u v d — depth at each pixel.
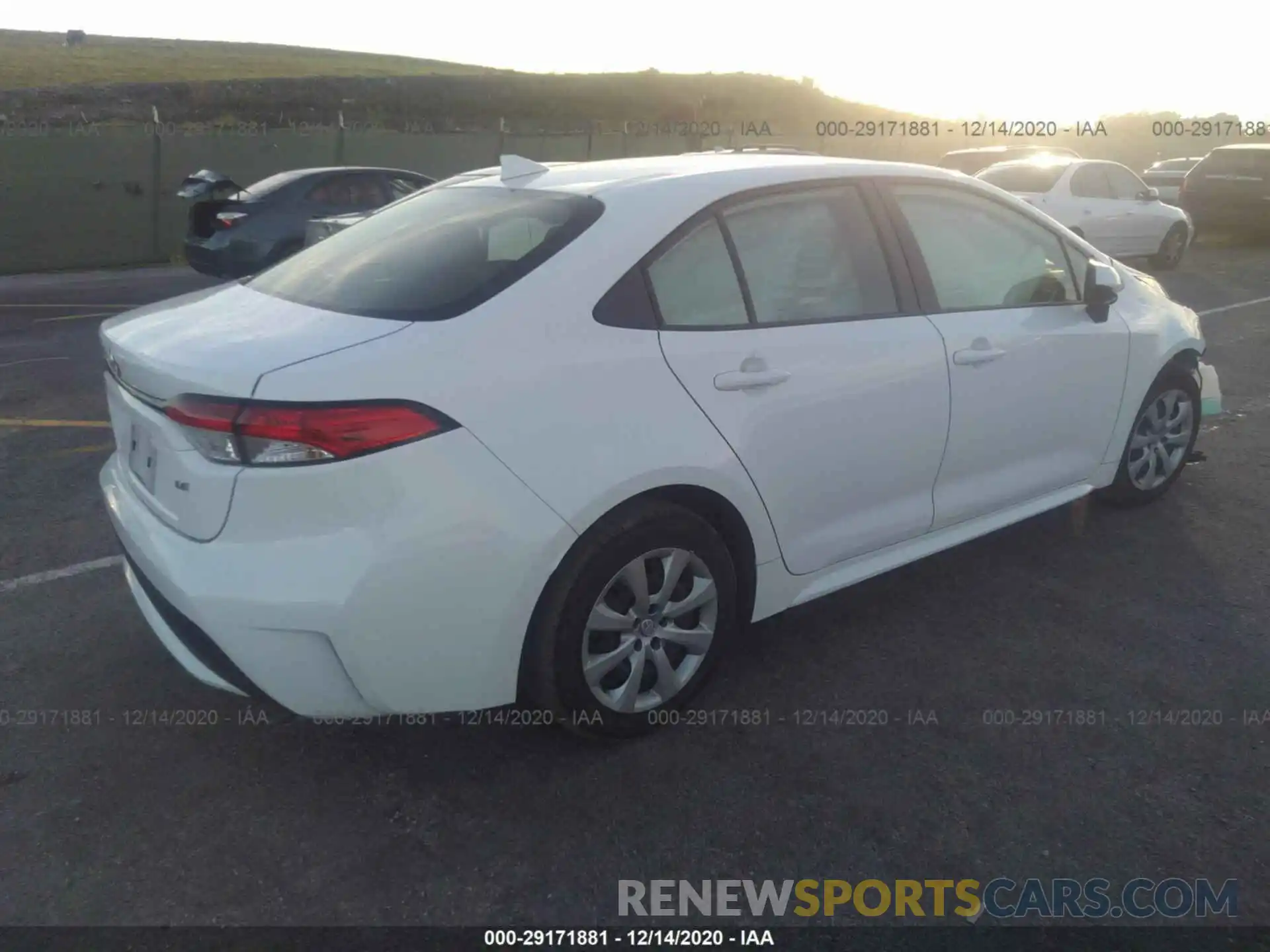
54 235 16.02
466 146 20.19
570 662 2.95
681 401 3.05
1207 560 4.50
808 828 2.84
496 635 2.79
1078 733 3.25
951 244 3.95
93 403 7.25
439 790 3.01
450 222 3.40
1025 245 4.24
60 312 11.48
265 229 12.00
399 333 2.77
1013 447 4.12
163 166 17.00
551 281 2.96
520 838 2.80
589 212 3.17
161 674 3.63
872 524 3.68
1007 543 4.70
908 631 3.91
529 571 2.78
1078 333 4.27
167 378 2.74
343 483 2.56
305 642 2.62
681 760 3.13
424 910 2.56
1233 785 3.00
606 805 2.94
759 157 3.86
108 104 36.12
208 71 51.56
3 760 3.12
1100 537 4.73
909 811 2.90
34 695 3.48
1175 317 4.88
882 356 3.54
